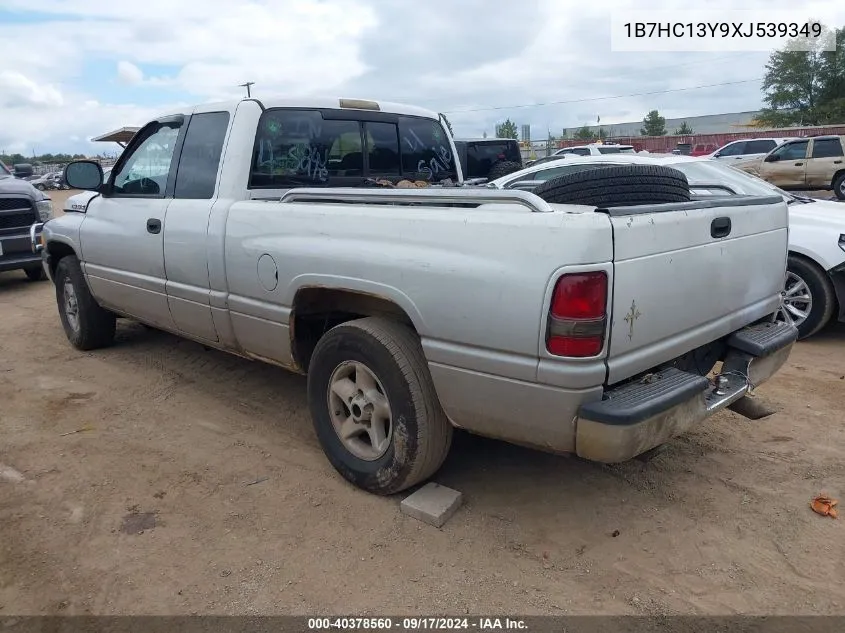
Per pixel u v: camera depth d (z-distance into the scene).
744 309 3.41
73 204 5.62
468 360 2.79
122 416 4.50
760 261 3.47
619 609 2.61
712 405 3.05
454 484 3.53
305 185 4.29
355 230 3.17
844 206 6.47
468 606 2.64
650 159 6.97
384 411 3.27
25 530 3.19
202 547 3.04
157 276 4.52
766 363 3.52
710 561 2.89
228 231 3.84
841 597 2.66
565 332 2.49
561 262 2.47
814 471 3.63
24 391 4.98
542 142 50.06
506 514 3.25
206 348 5.90
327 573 2.85
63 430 4.29
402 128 4.86
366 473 3.39
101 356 5.77
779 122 53.69
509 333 2.63
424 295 2.89
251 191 4.04
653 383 2.81
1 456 3.93
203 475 3.69
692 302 2.96
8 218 8.91
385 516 3.24
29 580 2.83
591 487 3.49
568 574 2.82
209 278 4.03
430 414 3.10
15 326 6.96
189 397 4.81
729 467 3.69
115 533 3.16
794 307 6.04
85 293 5.63
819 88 52.56
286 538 3.10
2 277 10.40
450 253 2.80
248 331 3.89
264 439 4.12
